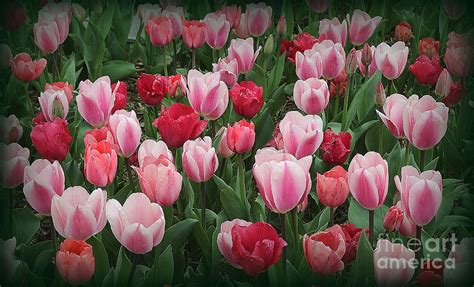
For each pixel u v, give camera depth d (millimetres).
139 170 2592
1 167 2801
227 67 3756
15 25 4668
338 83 3947
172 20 4344
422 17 5297
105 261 2641
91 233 2381
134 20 6199
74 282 2354
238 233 2320
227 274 2814
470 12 5371
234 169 3648
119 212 2342
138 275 2719
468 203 3482
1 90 4730
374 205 2488
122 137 2812
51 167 2521
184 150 2756
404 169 2424
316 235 2363
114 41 5305
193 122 2904
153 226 2328
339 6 6035
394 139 3828
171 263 2588
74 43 5398
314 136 2764
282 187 2365
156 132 3906
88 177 2645
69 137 2910
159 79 3584
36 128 2873
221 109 3223
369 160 2537
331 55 3652
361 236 2482
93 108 3062
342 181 2617
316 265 2342
